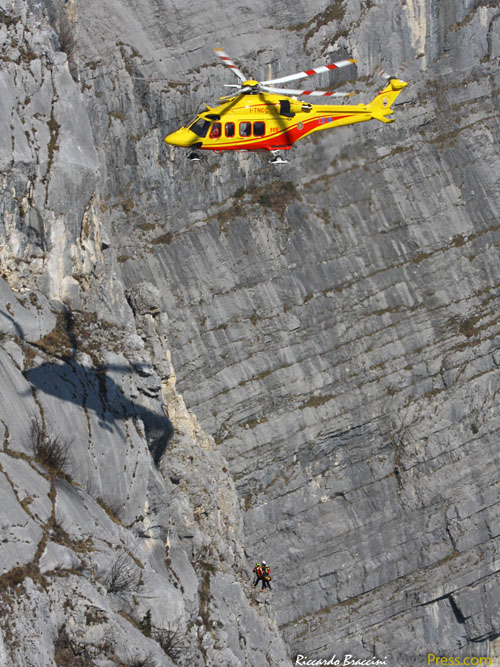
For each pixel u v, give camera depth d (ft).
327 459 209.26
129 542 123.13
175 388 181.98
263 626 166.81
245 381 201.77
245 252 207.10
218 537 166.09
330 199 217.15
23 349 128.98
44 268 144.25
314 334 210.59
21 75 149.89
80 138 153.28
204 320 200.95
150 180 201.36
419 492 213.87
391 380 215.31
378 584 209.05
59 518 112.37
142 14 200.95
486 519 217.15
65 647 97.96
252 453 199.41
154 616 112.98
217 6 207.00
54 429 122.93
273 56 212.43
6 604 94.84
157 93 200.13
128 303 170.19
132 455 134.21
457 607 214.07
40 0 174.50
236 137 129.80
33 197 144.77
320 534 205.77
